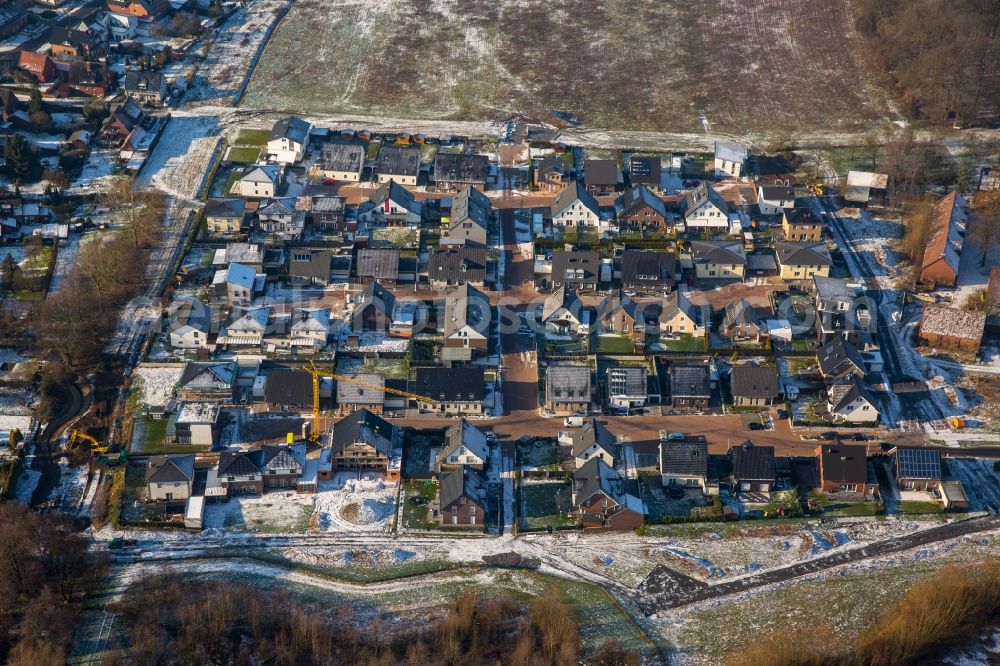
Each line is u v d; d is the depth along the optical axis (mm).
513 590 144750
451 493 154000
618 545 152625
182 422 165625
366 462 163500
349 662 133625
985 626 139500
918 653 135500
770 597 144625
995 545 152000
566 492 159875
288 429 168375
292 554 150125
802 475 161750
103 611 140625
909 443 168750
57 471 163125
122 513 156000
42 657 129125
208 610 135375
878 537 153625
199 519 153750
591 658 135125
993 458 166250
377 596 143875
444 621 138750
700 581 147125
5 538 141625
